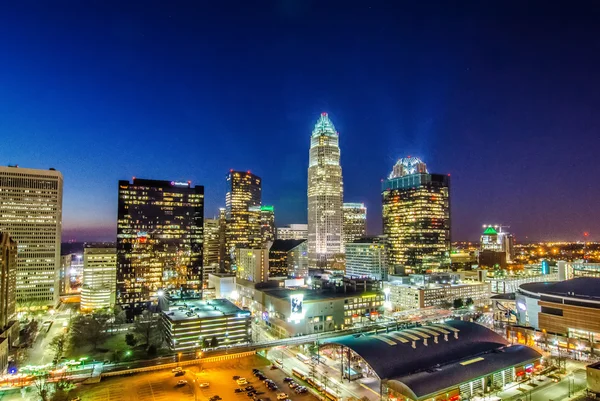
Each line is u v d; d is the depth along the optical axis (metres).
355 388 142.38
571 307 198.88
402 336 158.25
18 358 189.00
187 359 173.25
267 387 140.88
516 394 136.88
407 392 123.88
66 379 146.62
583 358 176.00
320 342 176.12
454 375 133.38
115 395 134.38
